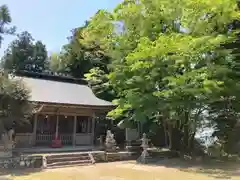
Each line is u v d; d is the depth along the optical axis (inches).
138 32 634.2
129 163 589.6
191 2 523.8
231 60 594.6
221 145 711.7
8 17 1422.2
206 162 592.7
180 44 495.2
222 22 558.3
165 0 588.4
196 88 516.4
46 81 892.0
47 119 822.5
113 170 490.6
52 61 1740.9
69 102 727.7
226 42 574.6
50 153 584.4
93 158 591.8
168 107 576.4
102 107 781.3
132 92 598.9
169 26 615.5
